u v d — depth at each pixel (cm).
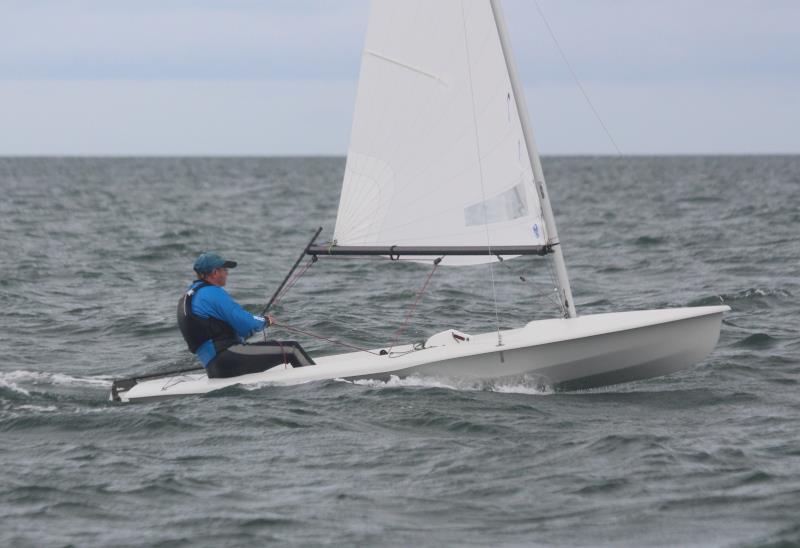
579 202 17262
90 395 3447
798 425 2906
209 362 3359
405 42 3428
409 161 3453
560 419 2978
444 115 3406
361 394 3203
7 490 2389
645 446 2661
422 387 3306
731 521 2147
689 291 6066
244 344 3394
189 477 2473
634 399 3269
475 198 3394
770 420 2970
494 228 3391
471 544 2058
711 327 3362
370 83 3481
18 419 3009
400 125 3456
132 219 13188
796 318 4916
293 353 3450
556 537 2089
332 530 2133
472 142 3388
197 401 3169
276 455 2648
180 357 4216
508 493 2345
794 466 2489
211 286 3372
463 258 3438
